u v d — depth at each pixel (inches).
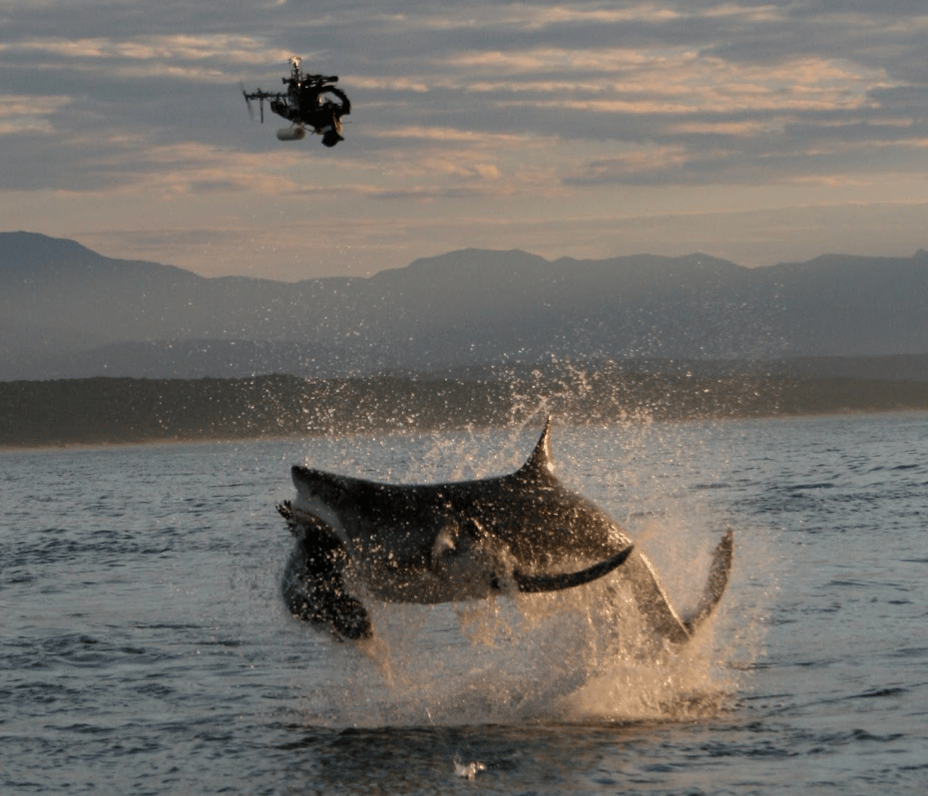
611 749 1594.5
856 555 3203.7
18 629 2516.0
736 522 4173.2
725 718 1727.4
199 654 2240.4
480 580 1603.1
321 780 1499.8
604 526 1782.7
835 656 2055.9
